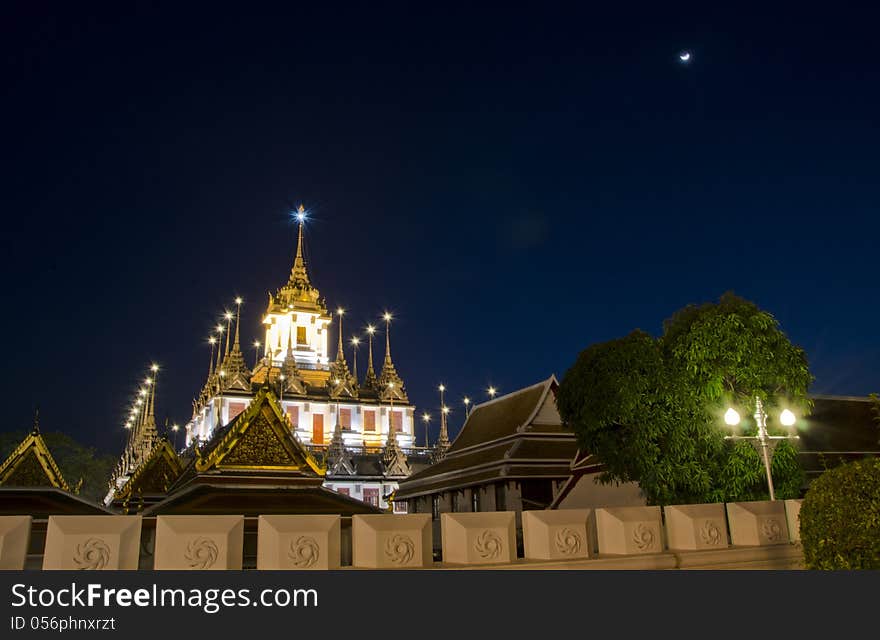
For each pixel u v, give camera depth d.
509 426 44.31
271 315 143.38
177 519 8.55
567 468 40.06
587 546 10.51
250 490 19.64
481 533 9.84
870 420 34.06
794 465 19.19
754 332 19.05
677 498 19.27
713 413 19.12
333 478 82.12
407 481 52.69
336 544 9.12
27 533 8.22
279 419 20.80
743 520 12.07
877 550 8.43
